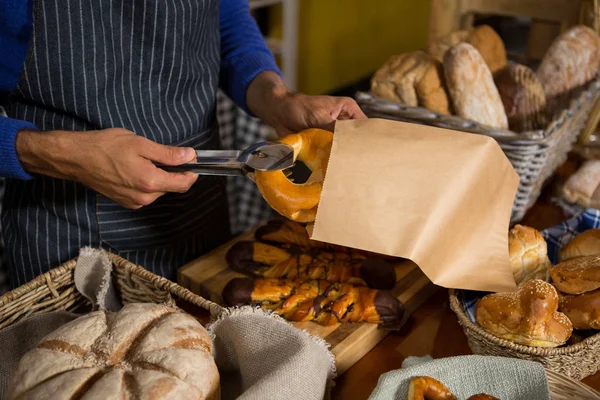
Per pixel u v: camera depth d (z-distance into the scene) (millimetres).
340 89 3666
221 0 1200
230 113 1733
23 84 910
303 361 682
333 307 905
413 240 731
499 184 855
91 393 586
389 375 727
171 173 771
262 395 635
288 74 3006
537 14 1576
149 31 926
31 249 1043
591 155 1447
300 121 1030
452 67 1148
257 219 1884
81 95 917
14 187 1037
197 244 1174
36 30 865
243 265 1047
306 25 3211
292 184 748
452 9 1641
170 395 590
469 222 809
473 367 740
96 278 890
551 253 1026
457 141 812
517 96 1189
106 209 1021
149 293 855
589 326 799
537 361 773
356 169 748
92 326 688
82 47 890
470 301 873
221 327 760
